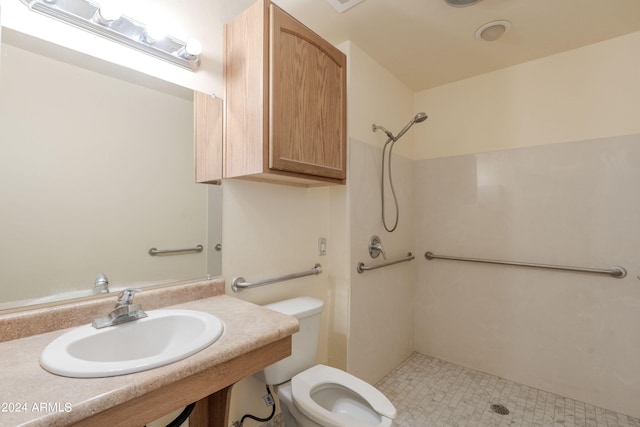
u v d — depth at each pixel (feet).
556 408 5.62
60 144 3.16
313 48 4.58
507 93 6.76
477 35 5.62
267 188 5.09
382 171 6.73
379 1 4.79
